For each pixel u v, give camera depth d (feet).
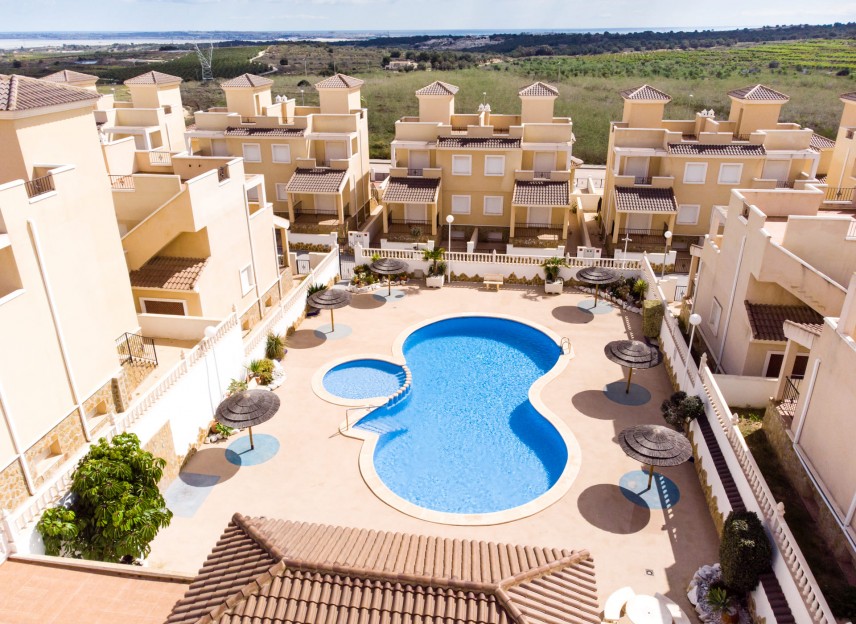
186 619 36.17
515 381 89.04
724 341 82.28
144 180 82.74
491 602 35.32
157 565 55.01
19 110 57.00
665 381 86.22
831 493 52.60
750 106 134.31
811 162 125.80
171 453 66.39
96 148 67.00
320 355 92.73
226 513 61.67
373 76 395.96
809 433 57.16
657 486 65.77
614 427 75.77
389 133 288.71
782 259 68.54
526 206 131.23
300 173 141.28
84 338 63.16
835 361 52.49
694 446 69.97
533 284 119.24
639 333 99.71
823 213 89.56
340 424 75.97
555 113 301.84
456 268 120.06
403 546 41.14
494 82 366.43
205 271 84.79
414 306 110.01
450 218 116.47
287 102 158.71
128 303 74.74
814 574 49.08
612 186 137.59
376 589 36.11
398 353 93.20
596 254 121.70
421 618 34.50
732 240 81.00
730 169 129.29
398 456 72.74
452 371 91.66
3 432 53.57
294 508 62.44
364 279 118.32
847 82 311.88
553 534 59.31
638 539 58.65
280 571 37.32
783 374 67.56
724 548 50.62
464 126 146.20
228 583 37.88
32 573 48.78
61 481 53.47
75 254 61.52
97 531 52.11
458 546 41.34
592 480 66.64
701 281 93.97
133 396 70.79
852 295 50.42
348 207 148.25
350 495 64.39
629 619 49.83
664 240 132.98
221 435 73.61
